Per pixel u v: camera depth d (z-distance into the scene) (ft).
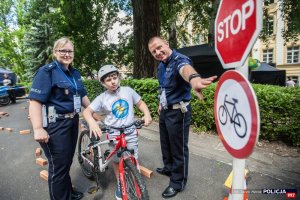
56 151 9.75
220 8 4.95
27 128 26.68
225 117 4.66
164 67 10.77
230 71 4.38
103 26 55.21
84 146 13.43
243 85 4.00
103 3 52.06
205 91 19.49
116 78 10.25
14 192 12.60
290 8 46.50
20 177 14.28
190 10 55.98
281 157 14.66
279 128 16.11
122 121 10.43
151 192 11.89
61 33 50.49
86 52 50.96
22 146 20.06
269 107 16.33
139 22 31.73
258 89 17.16
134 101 11.01
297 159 14.33
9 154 18.35
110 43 56.24
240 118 4.15
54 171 9.96
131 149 9.87
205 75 35.94
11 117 34.76
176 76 10.06
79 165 15.30
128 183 9.50
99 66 53.62
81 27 49.55
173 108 10.53
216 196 11.25
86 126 13.04
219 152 16.11
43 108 9.53
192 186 12.17
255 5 3.81
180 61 9.76
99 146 11.40
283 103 15.70
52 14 50.60
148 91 24.84
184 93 10.45
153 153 16.76
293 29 49.57
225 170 13.69
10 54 108.99
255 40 3.83
